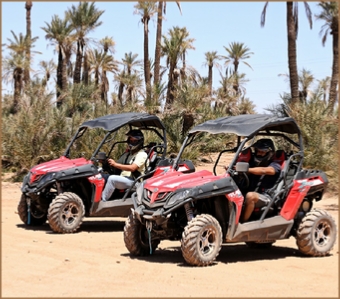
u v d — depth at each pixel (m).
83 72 40.91
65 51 35.50
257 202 7.58
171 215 7.41
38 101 18.77
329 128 15.01
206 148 18.59
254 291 6.04
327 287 6.26
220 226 7.34
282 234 7.75
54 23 34.97
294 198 7.82
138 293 5.94
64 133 17.73
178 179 7.46
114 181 9.90
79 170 9.80
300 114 15.33
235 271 6.93
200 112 19.30
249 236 7.46
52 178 9.78
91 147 16.81
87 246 8.54
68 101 23.83
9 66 33.47
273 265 7.32
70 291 6.02
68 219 9.75
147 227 7.34
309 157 14.33
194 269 7.01
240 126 7.69
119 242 8.92
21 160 17.33
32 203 10.41
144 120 10.29
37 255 7.84
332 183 13.05
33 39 36.03
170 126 18.39
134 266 7.18
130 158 10.20
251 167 8.04
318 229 7.95
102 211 9.84
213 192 7.18
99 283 6.36
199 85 20.31
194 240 7.00
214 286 6.23
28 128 17.50
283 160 7.89
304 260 7.66
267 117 7.89
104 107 20.14
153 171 9.77
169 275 6.71
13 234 9.52
